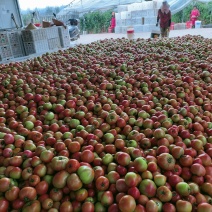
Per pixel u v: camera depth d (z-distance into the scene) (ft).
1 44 29.35
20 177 6.42
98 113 9.88
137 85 12.31
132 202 5.53
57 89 12.07
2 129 8.49
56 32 34.37
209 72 13.76
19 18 36.81
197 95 11.32
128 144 7.70
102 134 8.44
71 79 13.85
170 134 7.95
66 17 73.31
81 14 82.02
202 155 6.88
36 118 9.92
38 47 31.99
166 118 8.89
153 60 17.13
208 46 19.99
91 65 16.31
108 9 78.59
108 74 14.28
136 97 11.19
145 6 63.57
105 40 26.12
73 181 5.97
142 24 64.28
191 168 6.49
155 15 62.23
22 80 13.20
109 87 12.32
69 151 7.22
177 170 6.56
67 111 9.87
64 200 6.09
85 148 7.29
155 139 7.84
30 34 31.19
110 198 5.91
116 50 21.17
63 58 18.60
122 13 66.74
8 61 28.91
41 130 8.82
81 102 10.67
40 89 12.00
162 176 6.15
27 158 6.82
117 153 6.96
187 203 5.65
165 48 20.85
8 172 6.47
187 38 24.68
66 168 6.27
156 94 11.62
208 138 8.06
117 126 8.87
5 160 6.97
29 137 8.11
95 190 6.23
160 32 37.45
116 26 68.90
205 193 6.28
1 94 12.01
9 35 30.22
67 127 9.04
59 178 6.08
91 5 75.82
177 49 20.13
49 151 6.74
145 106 10.02
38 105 10.90
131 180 5.88
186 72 13.91
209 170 6.63
